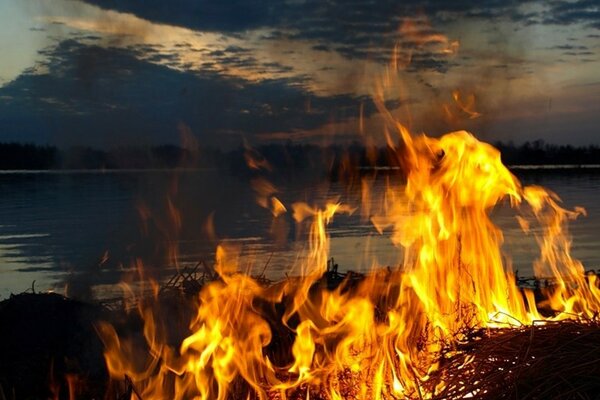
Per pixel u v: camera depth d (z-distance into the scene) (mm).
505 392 3920
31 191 45625
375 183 46406
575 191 33969
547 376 3900
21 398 5215
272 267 12273
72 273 12094
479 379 4102
